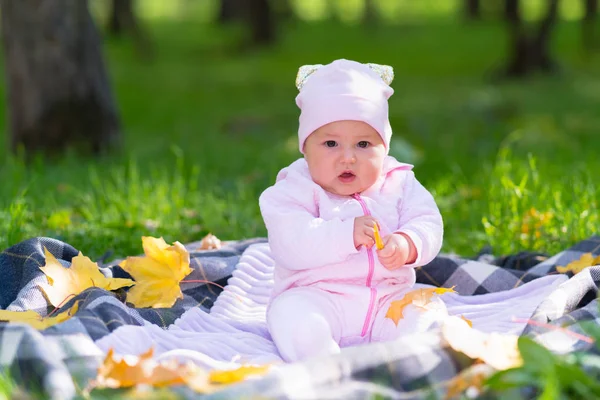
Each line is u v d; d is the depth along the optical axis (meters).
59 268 3.93
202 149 10.68
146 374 2.85
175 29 29.88
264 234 5.82
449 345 3.02
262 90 16.88
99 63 9.51
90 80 9.38
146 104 15.54
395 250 3.52
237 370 2.91
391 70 3.99
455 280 4.39
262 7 23.58
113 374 2.85
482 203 6.27
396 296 3.66
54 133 9.27
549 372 2.62
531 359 2.74
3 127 13.40
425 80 17.53
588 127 11.84
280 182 3.85
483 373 2.79
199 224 5.77
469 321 3.52
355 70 3.81
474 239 5.57
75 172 8.05
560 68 17.52
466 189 6.79
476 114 12.32
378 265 3.64
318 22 31.47
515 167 6.93
